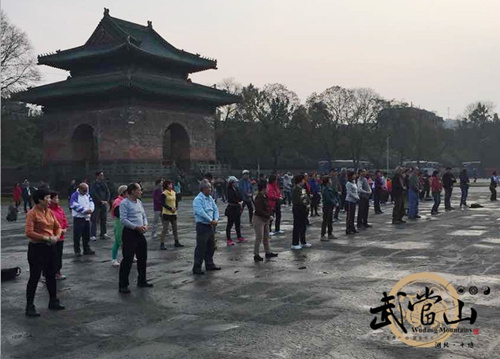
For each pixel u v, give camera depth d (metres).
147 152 54.34
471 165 122.31
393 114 97.00
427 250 14.56
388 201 38.81
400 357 6.54
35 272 9.22
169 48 60.66
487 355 6.52
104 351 7.18
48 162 59.59
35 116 83.38
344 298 9.52
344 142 89.38
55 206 12.30
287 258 14.07
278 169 95.00
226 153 88.00
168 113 57.12
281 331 7.73
